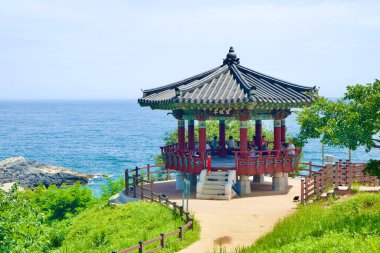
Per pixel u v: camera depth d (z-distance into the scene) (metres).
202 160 34.91
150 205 31.64
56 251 27.42
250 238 24.50
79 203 45.34
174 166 37.50
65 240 30.02
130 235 27.11
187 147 43.22
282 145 38.91
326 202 29.66
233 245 23.52
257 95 33.09
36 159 122.38
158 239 22.94
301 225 23.83
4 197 22.59
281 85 37.44
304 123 32.50
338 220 23.05
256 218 28.12
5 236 21.72
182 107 33.41
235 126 56.06
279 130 36.75
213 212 29.70
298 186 38.09
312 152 128.25
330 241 18.62
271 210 29.84
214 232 25.67
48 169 90.75
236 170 34.31
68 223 33.53
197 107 33.19
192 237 24.64
